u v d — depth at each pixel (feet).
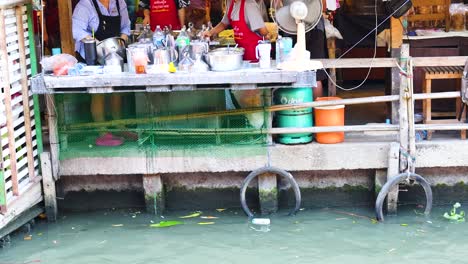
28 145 22.50
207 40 23.09
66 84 21.35
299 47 21.50
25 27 22.27
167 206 24.30
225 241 21.74
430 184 23.80
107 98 23.22
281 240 21.71
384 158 23.02
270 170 22.95
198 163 23.30
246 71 21.43
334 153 23.08
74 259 20.84
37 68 24.98
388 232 22.04
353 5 30.42
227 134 23.18
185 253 20.99
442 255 20.48
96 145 23.43
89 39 22.76
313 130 22.86
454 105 26.37
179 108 23.20
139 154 23.27
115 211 24.35
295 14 21.22
